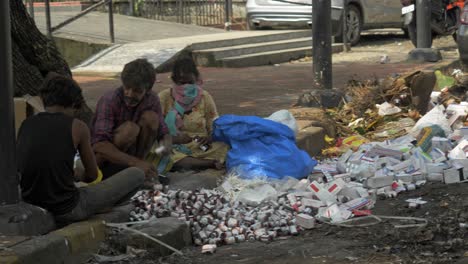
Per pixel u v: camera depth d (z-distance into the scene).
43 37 8.42
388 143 7.91
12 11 8.04
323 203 6.31
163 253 5.34
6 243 4.70
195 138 7.19
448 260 5.05
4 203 5.06
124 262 5.15
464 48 13.46
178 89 7.23
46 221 5.18
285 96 11.27
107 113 6.46
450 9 18.61
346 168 7.22
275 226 5.93
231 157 6.98
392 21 20.56
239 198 6.38
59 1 20.30
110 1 16.77
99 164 6.48
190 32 18.89
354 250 5.36
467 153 7.54
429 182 7.12
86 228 5.18
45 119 5.34
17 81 8.09
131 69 6.29
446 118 8.83
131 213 5.88
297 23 19.31
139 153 6.63
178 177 6.79
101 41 16.81
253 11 19.69
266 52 17.08
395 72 13.91
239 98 11.17
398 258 5.13
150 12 21.05
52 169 5.23
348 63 16.05
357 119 9.12
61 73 8.55
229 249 5.54
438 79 11.58
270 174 6.87
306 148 7.82
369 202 6.35
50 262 4.74
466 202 6.39
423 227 5.77
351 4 19.33
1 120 5.02
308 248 5.46
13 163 5.08
